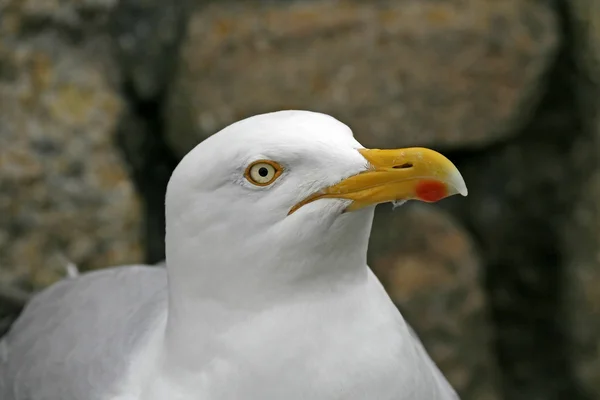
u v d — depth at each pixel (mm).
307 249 1784
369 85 2287
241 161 1784
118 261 2193
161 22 2395
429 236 2350
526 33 2336
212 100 2281
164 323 1870
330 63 2281
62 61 2232
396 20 2299
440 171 1778
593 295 2375
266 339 1791
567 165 2436
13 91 2201
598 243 2365
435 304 2318
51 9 2227
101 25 2291
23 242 2170
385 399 1793
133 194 2219
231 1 2354
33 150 2189
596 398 2420
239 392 1794
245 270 1791
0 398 1938
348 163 1782
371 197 1781
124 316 1920
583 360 2420
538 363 2520
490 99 2330
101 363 1878
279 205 1783
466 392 2340
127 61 2379
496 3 2338
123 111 2303
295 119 1793
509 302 2521
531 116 2418
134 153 2365
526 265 2492
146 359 1854
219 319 1799
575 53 2383
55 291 1992
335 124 1797
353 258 1794
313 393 1789
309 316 1791
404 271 2320
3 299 2141
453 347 2326
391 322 1806
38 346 1937
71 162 2199
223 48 2291
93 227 2193
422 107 2309
